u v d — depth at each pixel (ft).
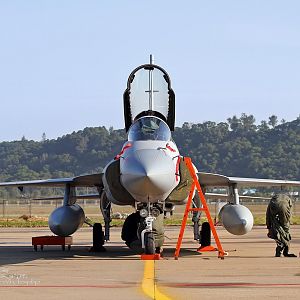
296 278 103.19
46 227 312.09
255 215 482.28
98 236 162.09
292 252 155.94
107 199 160.25
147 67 163.63
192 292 89.10
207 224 164.86
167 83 163.73
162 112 164.96
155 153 134.82
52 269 118.32
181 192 145.89
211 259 137.59
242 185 173.99
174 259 138.10
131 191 135.23
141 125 144.05
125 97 163.84
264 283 97.40
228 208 156.87
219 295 86.53
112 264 126.72
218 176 157.69
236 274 108.78
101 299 84.12
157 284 97.04
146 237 137.80
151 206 144.56
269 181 168.14
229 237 224.74
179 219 393.29
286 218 143.64
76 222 161.27
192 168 142.92
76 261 134.21
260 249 168.14
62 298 85.15
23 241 205.46
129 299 83.92
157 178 129.59
